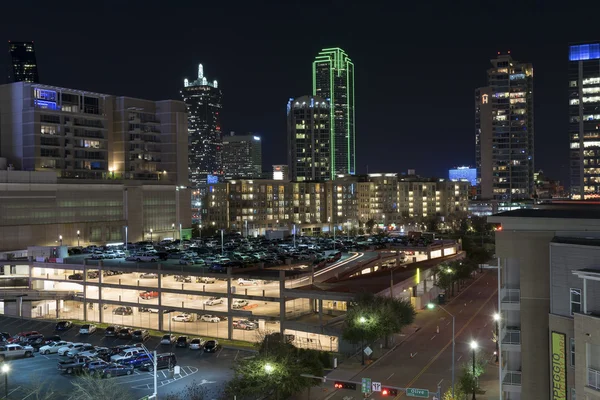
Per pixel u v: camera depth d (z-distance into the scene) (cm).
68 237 19212
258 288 11725
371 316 8294
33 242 18062
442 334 9769
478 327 10256
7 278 13388
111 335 10381
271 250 16825
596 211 5512
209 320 11538
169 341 9731
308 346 9562
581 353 3850
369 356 8350
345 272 12725
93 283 12131
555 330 4181
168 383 7512
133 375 7888
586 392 3791
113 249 16912
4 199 17375
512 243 4522
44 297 12250
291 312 10900
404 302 9481
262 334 10038
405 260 17088
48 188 18750
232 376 7800
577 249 4106
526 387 4475
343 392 6981
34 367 8288
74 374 7856
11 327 11156
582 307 4022
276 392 6419
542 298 4444
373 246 18012
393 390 5212
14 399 6800
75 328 11069
